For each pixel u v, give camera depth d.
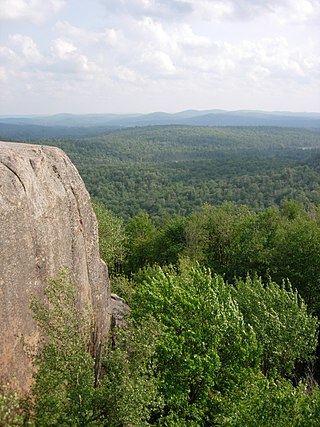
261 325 20.98
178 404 15.95
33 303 12.43
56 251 15.77
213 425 16.61
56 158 17.52
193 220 50.91
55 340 11.94
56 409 10.57
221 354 17.86
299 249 35.28
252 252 39.72
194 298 18.12
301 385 14.27
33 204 14.52
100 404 11.11
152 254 53.50
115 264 52.22
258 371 17.73
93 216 19.38
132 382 11.14
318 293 34.06
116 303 23.08
